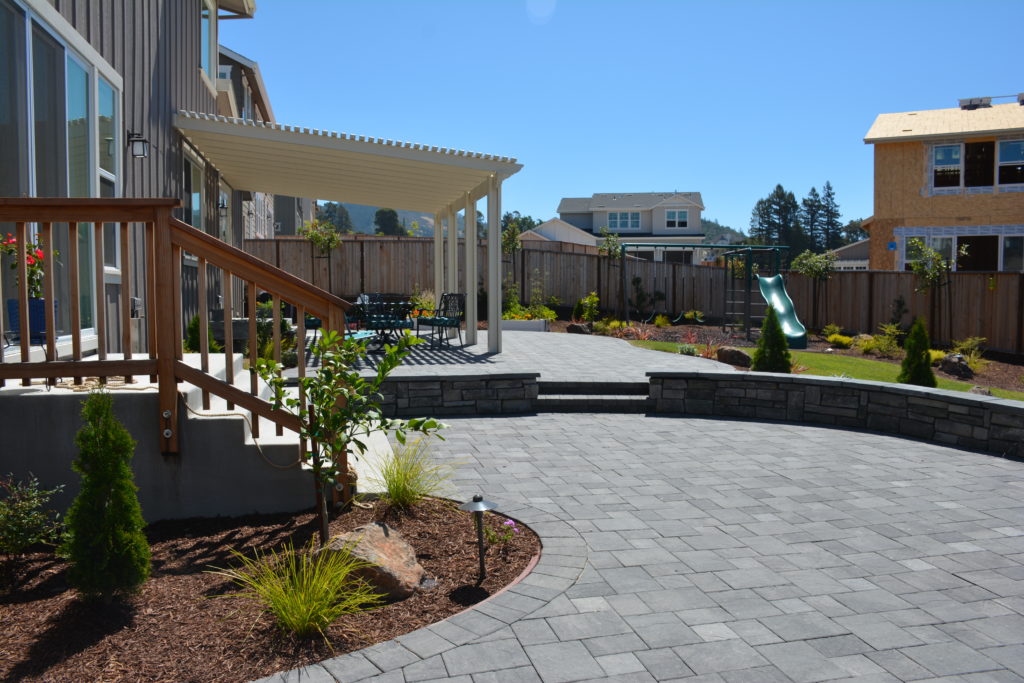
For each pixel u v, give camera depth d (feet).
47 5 17.15
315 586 10.22
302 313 15.03
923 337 29.50
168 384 14.11
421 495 15.60
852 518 15.56
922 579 12.19
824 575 12.34
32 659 9.24
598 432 24.66
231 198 46.70
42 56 17.30
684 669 9.12
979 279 59.47
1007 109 76.69
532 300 67.21
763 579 12.12
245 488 14.74
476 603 11.16
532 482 18.15
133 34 24.44
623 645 9.73
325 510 13.12
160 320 14.02
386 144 33.60
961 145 73.26
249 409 14.65
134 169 24.54
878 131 76.28
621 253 63.67
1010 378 47.06
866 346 54.29
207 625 10.21
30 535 12.16
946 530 14.79
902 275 64.08
